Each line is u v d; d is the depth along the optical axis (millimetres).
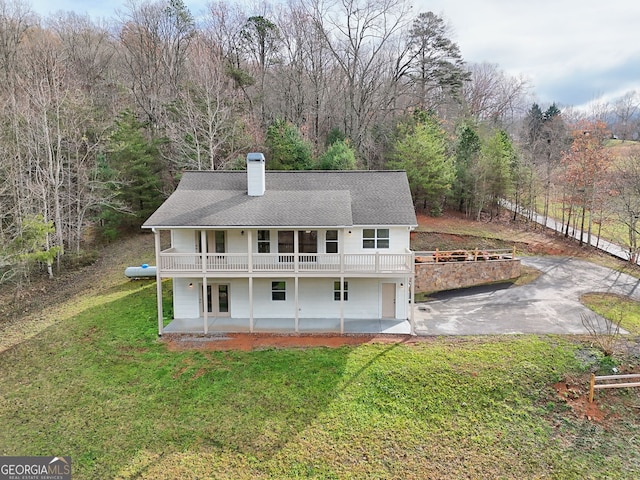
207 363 14594
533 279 24359
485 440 10984
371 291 18703
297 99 41125
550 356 14414
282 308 18828
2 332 17797
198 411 12039
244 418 11734
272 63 41312
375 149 38562
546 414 11938
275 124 34312
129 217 32156
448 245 29719
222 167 31422
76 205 30391
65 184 29156
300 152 31891
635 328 16781
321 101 40906
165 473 9859
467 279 23797
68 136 27828
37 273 25969
